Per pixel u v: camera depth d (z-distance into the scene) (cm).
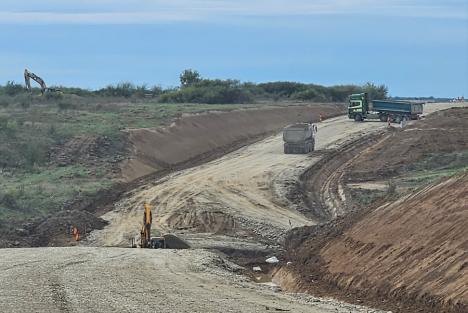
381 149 6881
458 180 2905
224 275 2975
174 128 8456
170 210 5312
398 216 3017
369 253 2895
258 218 5041
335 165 6794
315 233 3891
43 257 3312
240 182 6184
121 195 5875
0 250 3653
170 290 2431
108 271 2884
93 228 4866
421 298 2291
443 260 2400
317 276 3067
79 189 5797
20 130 7412
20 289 2394
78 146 7094
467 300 2084
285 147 7488
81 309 2031
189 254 3569
